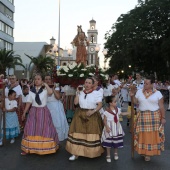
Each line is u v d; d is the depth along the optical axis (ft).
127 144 24.44
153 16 117.29
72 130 19.75
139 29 117.70
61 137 23.45
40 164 18.75
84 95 19.39
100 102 19.20
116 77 35.04
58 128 23.24
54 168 17.97
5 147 23.03
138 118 19.49
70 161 19.40
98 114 19.89
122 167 18.28
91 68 28.73
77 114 19.85
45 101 20.77
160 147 19.17
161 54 114.93
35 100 20.48
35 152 20.42
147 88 19.10
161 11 115.24
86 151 19.21
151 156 20.79
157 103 19.12
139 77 30.89
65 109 29.37
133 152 20.24
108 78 30.91
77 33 63.26
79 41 62.80
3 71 114.62
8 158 19.99
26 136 20.63
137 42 114.01
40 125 20.38
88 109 19.38
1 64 116.47
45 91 20.71
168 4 113.29
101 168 18.04
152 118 18.95
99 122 19.72
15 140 25.55
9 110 23.95
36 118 20.51
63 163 18.98
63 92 29.12
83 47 63.05
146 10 115.85
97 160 19.69
